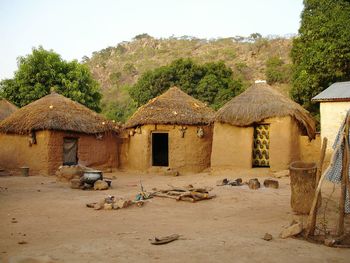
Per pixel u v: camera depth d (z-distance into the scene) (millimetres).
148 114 20484
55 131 18969
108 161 21203
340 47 18719
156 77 36531
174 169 19875
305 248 6293
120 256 5785
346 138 7348
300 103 22016
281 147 16688
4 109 25469
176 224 8203
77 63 29812
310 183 8844
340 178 7934
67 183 15281
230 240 6629
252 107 17406
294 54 22812
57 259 5641
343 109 15312
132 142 21281
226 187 13086
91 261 5547
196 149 20188
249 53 63156
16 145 19641
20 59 28625
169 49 80938
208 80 34750
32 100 27562
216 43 77375
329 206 9484
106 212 9594
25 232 7523
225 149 17969
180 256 5766
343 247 6426
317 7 21281
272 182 12898
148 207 10227
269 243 6504
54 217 9000
